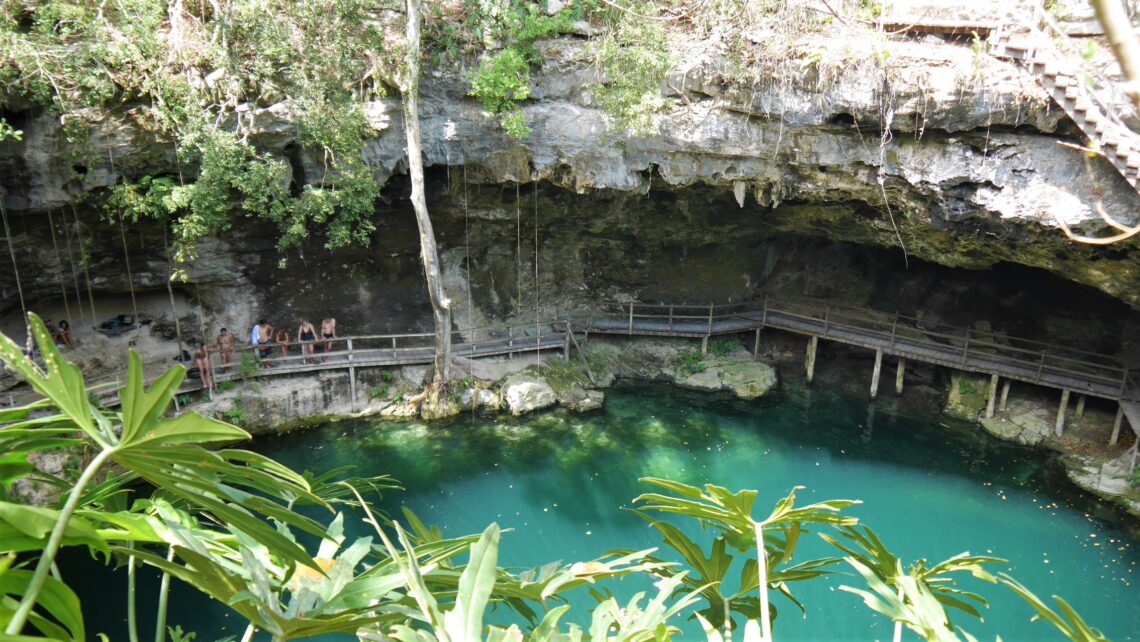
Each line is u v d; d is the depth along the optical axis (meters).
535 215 19.69
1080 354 19.45
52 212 15.33
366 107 15.62
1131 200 12.53
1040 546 13.92
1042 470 16.59
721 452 17.34
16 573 2.54
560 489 15.69
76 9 12.99
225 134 13.83
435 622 2.85
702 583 5.55
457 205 18.80
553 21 15.45
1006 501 15.42
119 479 3.86
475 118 16.23
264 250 18.45
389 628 3.46
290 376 17.81
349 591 3.37
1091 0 1.97
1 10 12.48
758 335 21.75
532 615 5.02
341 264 19.78
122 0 13.61
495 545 3.29
